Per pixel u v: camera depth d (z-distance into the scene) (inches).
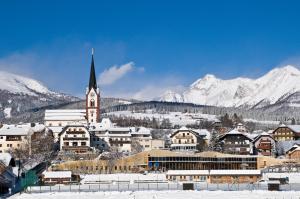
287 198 6688.0
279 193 6978.4
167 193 7081.7
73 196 6953.7
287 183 7736.2
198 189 7337.6
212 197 6811.0
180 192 7130.9
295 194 6909.5
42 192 7199.8
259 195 6884.8
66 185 7736.2
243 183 7854.3
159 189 7372.1
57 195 7003.0
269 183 7258.9
